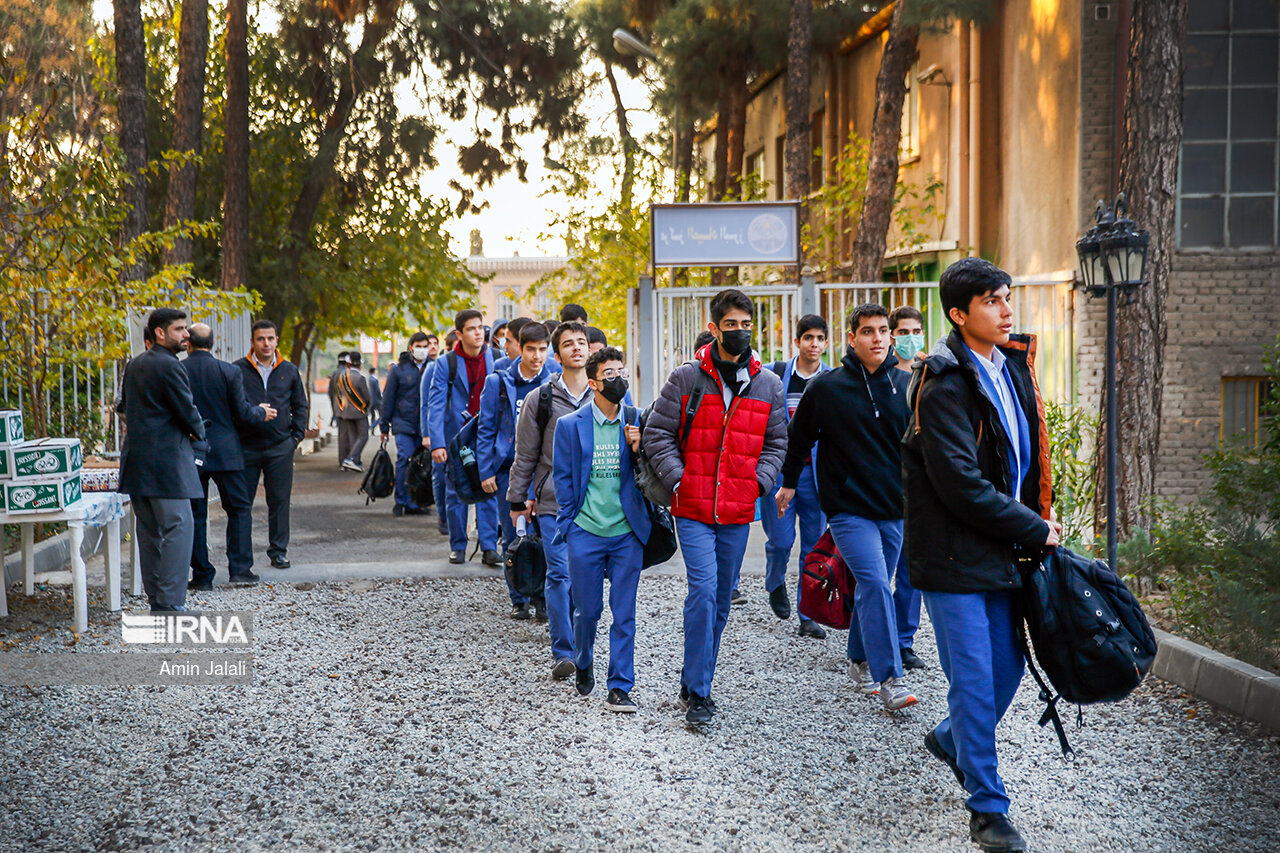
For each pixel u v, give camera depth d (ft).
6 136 31.01
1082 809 14.03
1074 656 12.73
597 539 18.35
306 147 70.54
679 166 75.77
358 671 20.56
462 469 27.32
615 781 15.08
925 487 13.30
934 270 50.34
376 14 66.44
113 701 18.65
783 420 18.03
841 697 18.84
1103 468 26.63
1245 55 37.04
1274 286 37.32
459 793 14.66
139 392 23.91
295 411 30.30
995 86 44.60
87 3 45.96
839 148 65.10
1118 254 22.31
